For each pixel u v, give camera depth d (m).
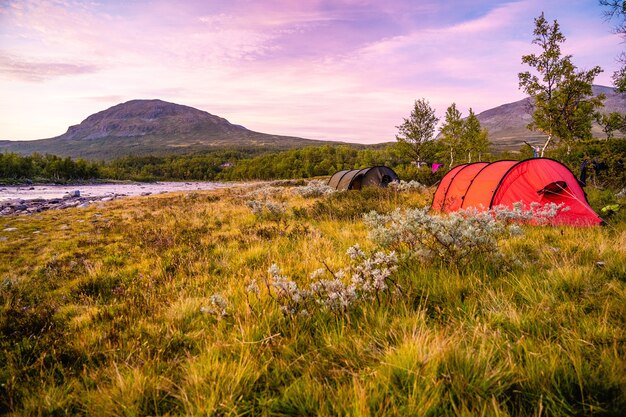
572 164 17.97
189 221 12.52
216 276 5.73
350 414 2.14
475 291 3.85
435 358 2.47
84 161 102.19
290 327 3.40
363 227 8.99
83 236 10.59
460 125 43.00
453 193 11.16
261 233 8.87
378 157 88.38
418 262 4.94
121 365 3.04
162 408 2.49
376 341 2.95
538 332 2.92
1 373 3.09
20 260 8.16
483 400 2.16
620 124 16.34
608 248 5.15
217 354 2.92
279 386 2.61
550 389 2.23
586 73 21.06
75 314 4.65
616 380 2.17
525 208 8.41
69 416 2.54
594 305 3.38
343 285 3.86
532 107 23.47
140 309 4.35
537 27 21.56
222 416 2.31
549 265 4.75
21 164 86.12
